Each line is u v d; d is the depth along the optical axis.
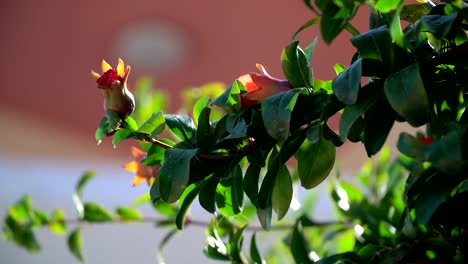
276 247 1.53
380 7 1.06
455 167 1.01
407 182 1.10
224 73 2.70
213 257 1.27
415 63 1.08
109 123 1.14
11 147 2.63
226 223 1.35
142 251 2.05
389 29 1.08
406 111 1.04
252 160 1.13
